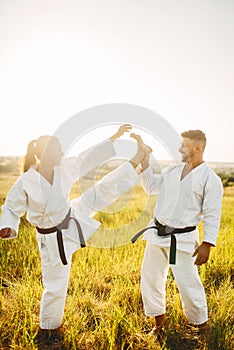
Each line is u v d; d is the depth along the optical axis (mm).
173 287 3812
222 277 4109
